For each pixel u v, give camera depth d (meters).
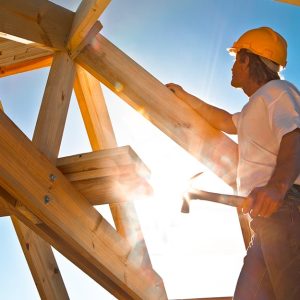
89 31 2.71
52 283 3.21
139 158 2.16
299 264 1.73
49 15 2.70
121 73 2.72
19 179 1.99
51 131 2.42
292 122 1.82
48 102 2.52
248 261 1.96
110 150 2.15
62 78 2.63
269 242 1.78
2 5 2.48
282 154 1.77
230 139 2.66
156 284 2.78
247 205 1.68
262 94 1.98
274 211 1.68
